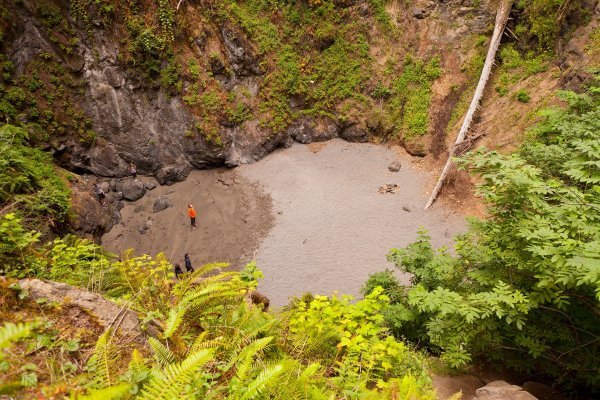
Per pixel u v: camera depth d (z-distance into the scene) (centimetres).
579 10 1759
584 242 544
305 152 2348
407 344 833
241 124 2302
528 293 605
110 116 2078
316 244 1770
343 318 530
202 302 416
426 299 634
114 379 298
